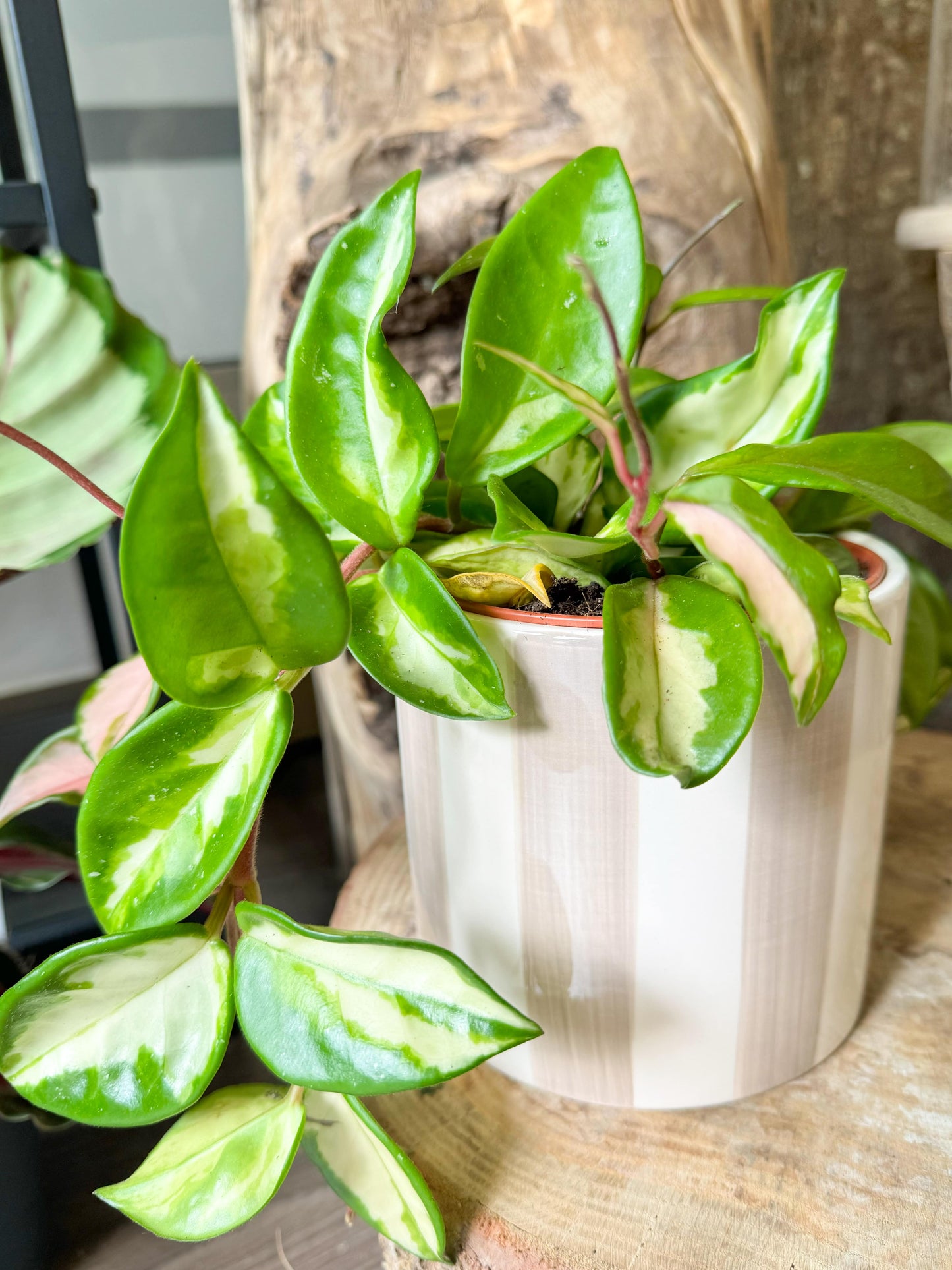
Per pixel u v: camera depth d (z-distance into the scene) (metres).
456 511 0.38
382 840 0.61
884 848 0.59
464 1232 0.36
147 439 0.54
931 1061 0.43
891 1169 0.37
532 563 0.35
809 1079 0.42
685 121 0.53
